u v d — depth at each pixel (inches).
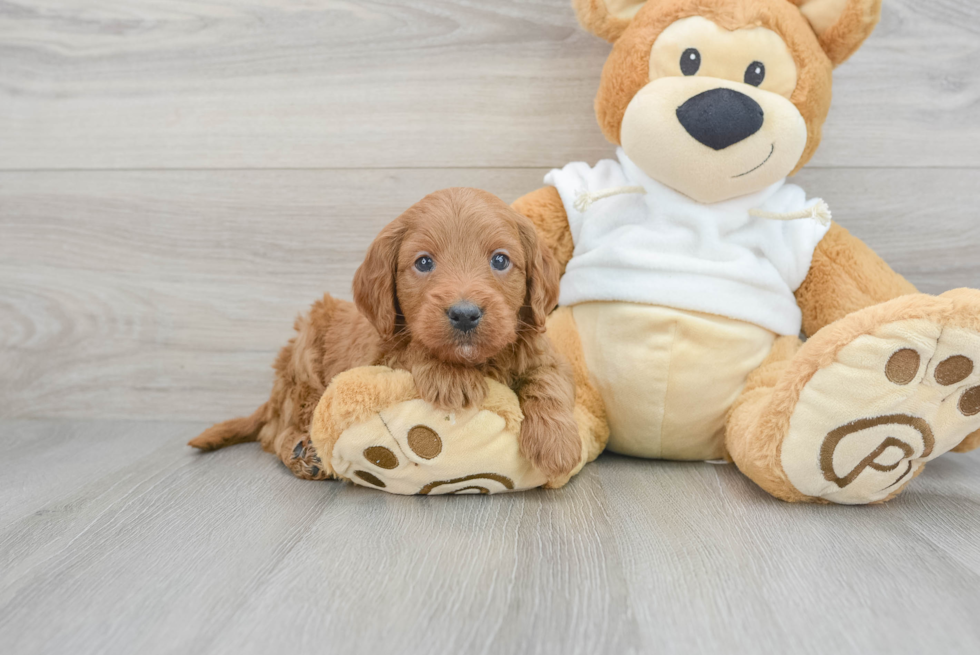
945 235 66.1
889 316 41.4
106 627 32.0
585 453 53.4
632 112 52.9
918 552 39.4
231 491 51.0
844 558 38.5
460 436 45.1
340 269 70.2
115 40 69.1
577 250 59.7
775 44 51.5
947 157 65.5
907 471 44.9
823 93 53.5
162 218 70.6
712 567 37.4
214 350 71.8
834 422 43.4
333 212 69.6
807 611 32.8
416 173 68.7
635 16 55.7
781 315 55.4
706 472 55.3
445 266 43.9
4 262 72.0
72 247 71.5
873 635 30.8
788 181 66.6
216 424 66.4
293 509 47.0
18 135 70.8
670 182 54.5
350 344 53.3
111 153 70.3
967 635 30.9
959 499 48.7
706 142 50.6
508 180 68.4
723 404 54.8
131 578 36.8
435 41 67.2
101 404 73.1
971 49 64.2
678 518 44.6
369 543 40.9
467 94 67.6
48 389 73.2
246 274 70.7
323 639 30.7
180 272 71.1
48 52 69.7
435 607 33.3
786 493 47.1
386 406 44.6
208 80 69.0
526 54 66.7
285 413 59.2
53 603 34.2
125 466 57.8
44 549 40.7
